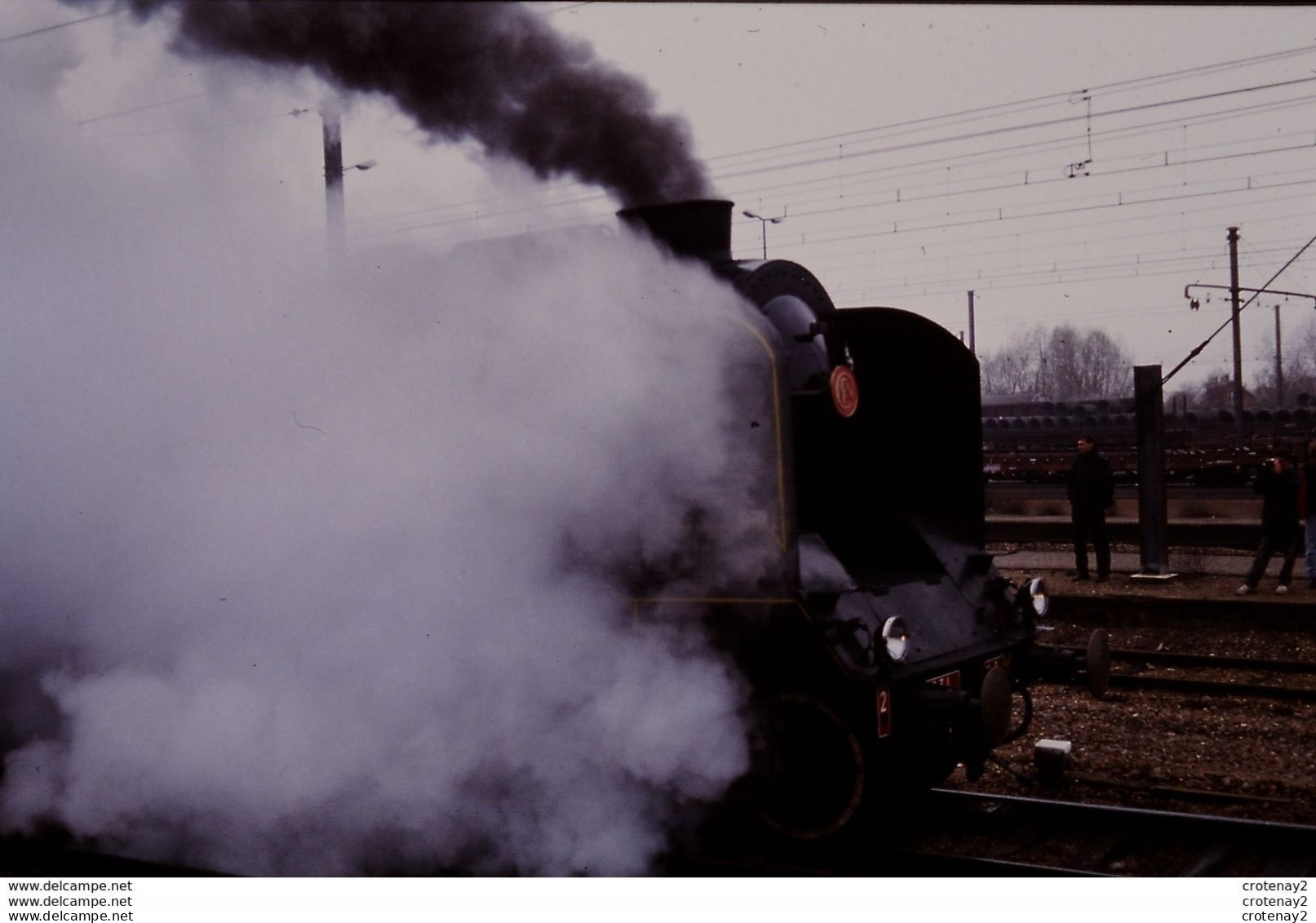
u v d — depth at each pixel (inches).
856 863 212.2
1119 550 661.9
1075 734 317.7
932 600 248.4
